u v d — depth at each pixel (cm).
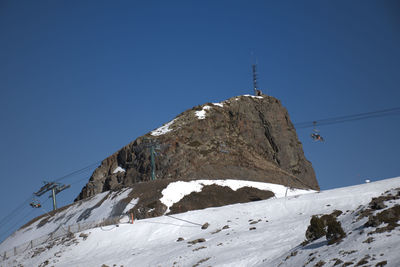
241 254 4694
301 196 7006
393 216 3678
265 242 4966
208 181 10250
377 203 4050
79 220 9425
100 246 6838
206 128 13188
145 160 12269
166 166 11694
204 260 4809
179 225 6894
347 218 4250
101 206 9681
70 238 7425
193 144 12531
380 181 6988
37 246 7844
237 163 12181
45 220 10406
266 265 4100
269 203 6931
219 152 12412
